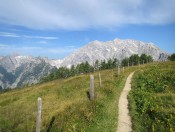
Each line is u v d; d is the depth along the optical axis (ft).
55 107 76.23
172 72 122.62
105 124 52.60
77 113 58.39
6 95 173.37
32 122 63.87
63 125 53.62
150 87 95.09
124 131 48.11
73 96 90.22
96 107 61.87
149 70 156.25
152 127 45.83
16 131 59.88
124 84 113.19
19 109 86.53
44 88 154.30
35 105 93.20
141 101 66.64
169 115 50.80
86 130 50.16
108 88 87.81
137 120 52.70
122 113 60.08
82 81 146.61
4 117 72.54
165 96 70.08
